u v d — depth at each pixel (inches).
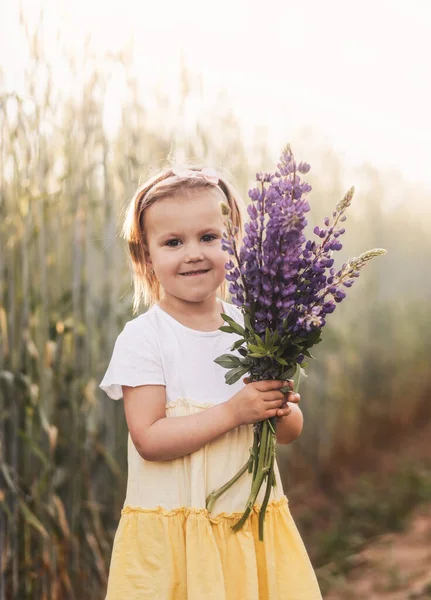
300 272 69.3
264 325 65.9
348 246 209.3
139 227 75.0
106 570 116.5
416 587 136.9
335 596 138.6
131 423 69.7
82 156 116.6
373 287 219.0
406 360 238.7
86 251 116.3
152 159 126.0
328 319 193.6
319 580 144.4
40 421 108.7
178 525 67.6
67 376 114.0
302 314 65.4
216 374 71.1
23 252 107.2
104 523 122.0
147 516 68.4
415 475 195.9
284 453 170.9
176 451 67.3
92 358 118.1
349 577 147.2
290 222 62.1
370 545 161.2
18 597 108.0
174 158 123.1
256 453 68.3
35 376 109.3
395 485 193.5
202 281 70.6
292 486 180.4
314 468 189.0
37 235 107.1
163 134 128.8
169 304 73.5
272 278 64.4
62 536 110.1
